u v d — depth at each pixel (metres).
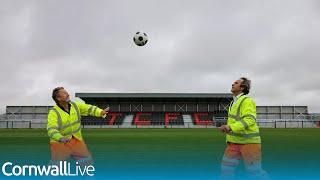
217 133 33.97
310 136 27.69
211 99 84.81
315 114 86.62
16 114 90.88
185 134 31.39
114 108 85.25
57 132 6.38
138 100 84.75
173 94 81.69
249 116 6.21
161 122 80.44
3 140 22.12
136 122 80.00
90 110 7.05
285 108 91.56
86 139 23.48
